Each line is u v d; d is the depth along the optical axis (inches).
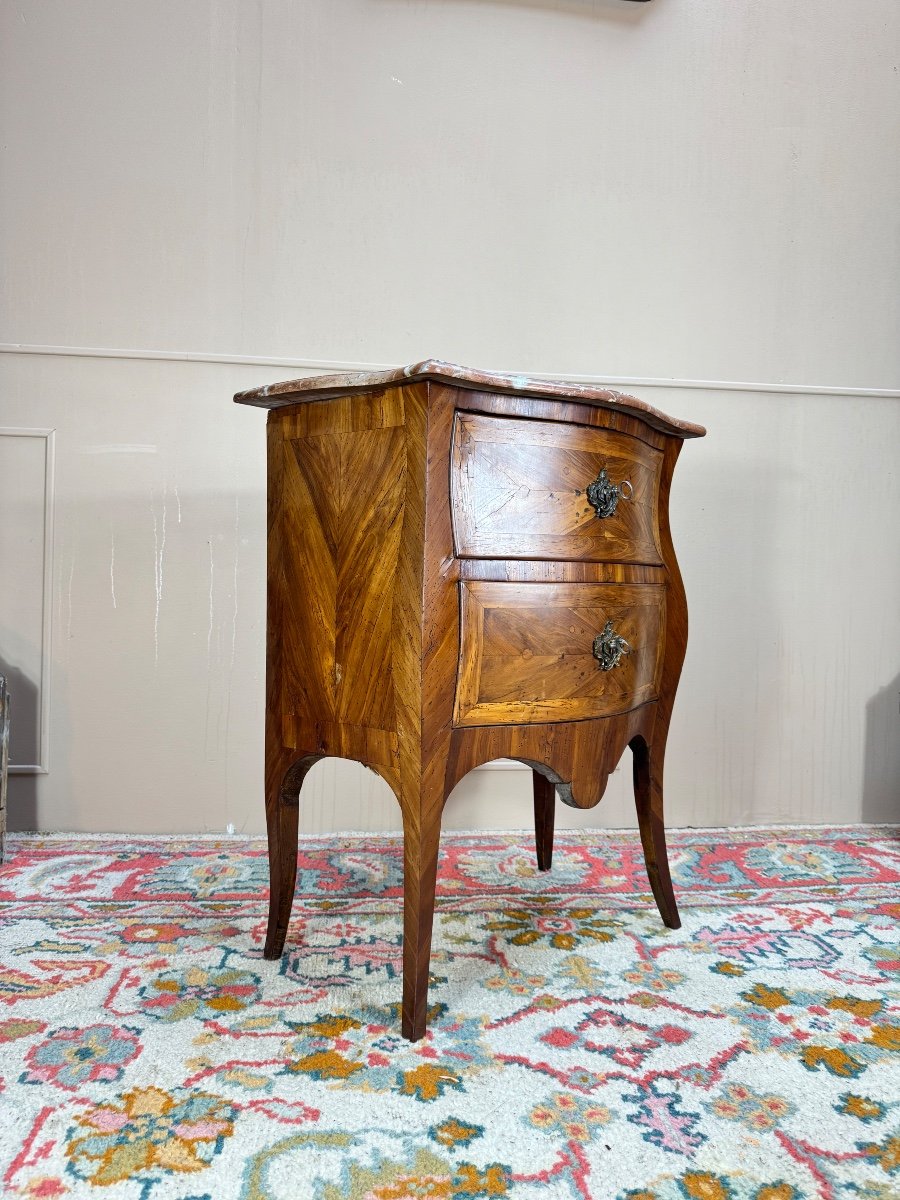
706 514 94.6
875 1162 38.5
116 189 85.3
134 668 86.7
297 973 56.7
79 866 77.2
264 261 87.0
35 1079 43.7
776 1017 51.8
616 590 57.1
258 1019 50.4
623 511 58.4
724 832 92.8
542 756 53.1
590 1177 37.2
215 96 86.0
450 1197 35.8
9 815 86.2
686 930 65.3
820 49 94.8
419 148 88.9
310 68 87.1
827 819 97.3
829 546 96.4
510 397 50.4
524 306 90.8
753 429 95.0
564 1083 44.3
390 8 88.0
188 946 60.7
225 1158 37.9
